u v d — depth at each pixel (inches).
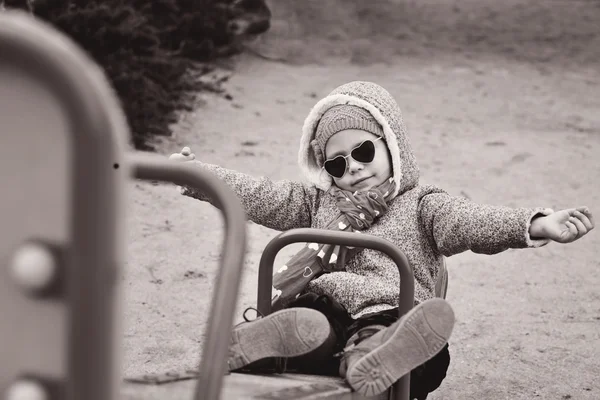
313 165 130.0
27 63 45.6
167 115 323.9
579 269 225.1
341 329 111.0
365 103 124.3
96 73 47.4
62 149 47.1
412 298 104.8
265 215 129.2
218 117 337.4
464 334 183.8
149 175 74.4
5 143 48.0
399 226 121.1
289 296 118.0
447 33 514.3
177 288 202.4
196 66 393.7
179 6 401.4
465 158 311.6
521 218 107.4
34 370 49.1
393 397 100.9
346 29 497.0
